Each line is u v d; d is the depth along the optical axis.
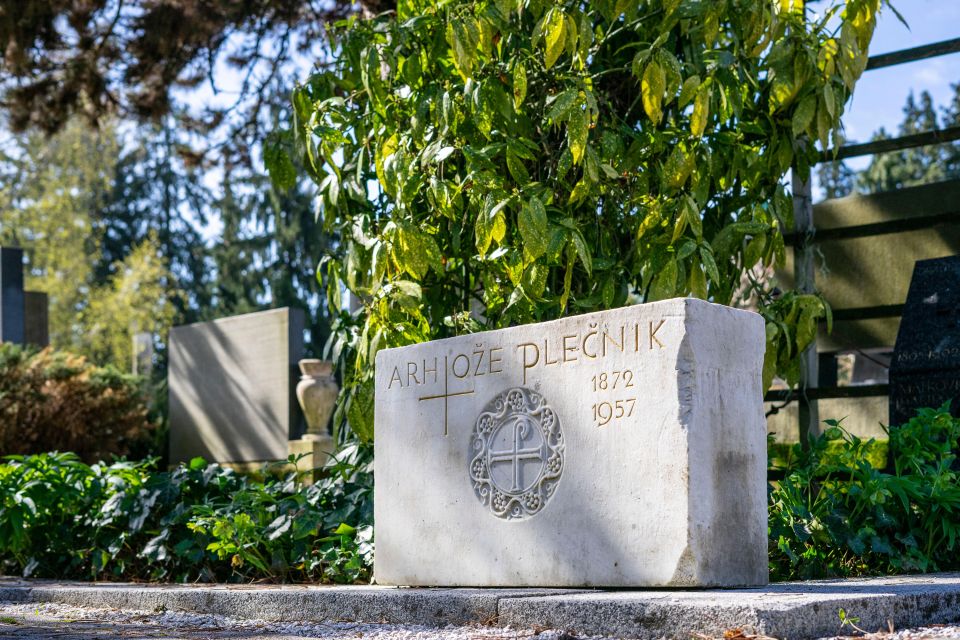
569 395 4.11
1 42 10.64
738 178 6.14
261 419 12.47
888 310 6.98
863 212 8.38
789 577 4.86
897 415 6.41
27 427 12.62
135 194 37.09
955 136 6.63
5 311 14.70
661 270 5.40
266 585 5.29
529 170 5.96
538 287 5.20
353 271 5.89
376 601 4.05
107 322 33.44
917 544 5.03
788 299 5.95
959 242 7.80
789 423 8.91
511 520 4.27
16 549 6.68
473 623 3.73
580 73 5.47
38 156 34.84
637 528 3.80
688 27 5.83
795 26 5.73
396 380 4.87
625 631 3.30
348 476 6.04
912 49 6.84
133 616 4.60
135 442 14.27
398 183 5.46
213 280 34.16
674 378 3.76
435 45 5.77
